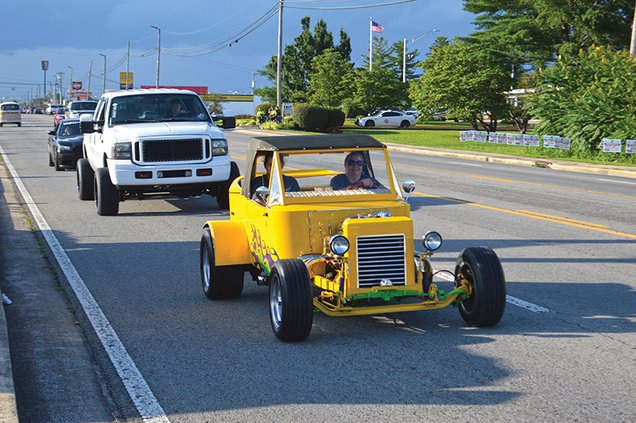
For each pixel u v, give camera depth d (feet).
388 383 19.65
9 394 18.13
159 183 50.75
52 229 46.47
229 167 52.54
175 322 26.18
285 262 23.17
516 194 63.16
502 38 159.84
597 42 153.38
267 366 21.24
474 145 139.95
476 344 22.93
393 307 23.15
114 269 35.12
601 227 45.60
